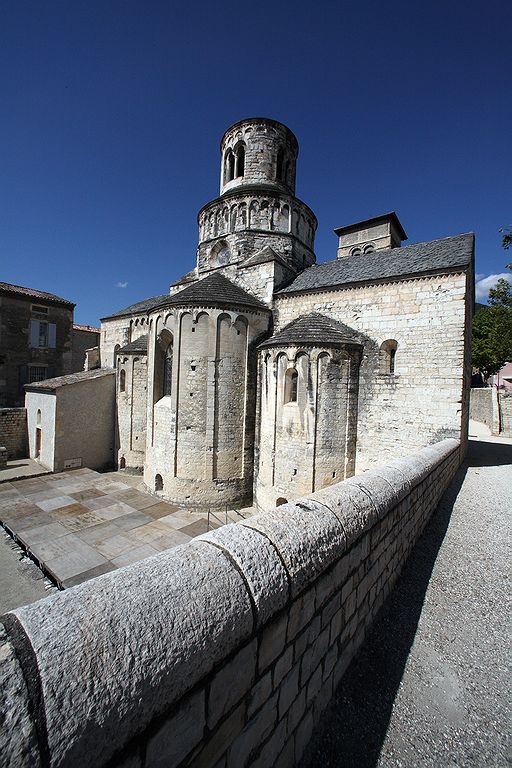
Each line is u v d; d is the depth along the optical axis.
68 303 31.91
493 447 19.70
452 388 12.42
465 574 5.49
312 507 3.14
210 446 15.02
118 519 10.45
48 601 1.44
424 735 2.83
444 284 12.65
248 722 1.95
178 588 1.66
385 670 3.48
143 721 1.29
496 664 3.67
